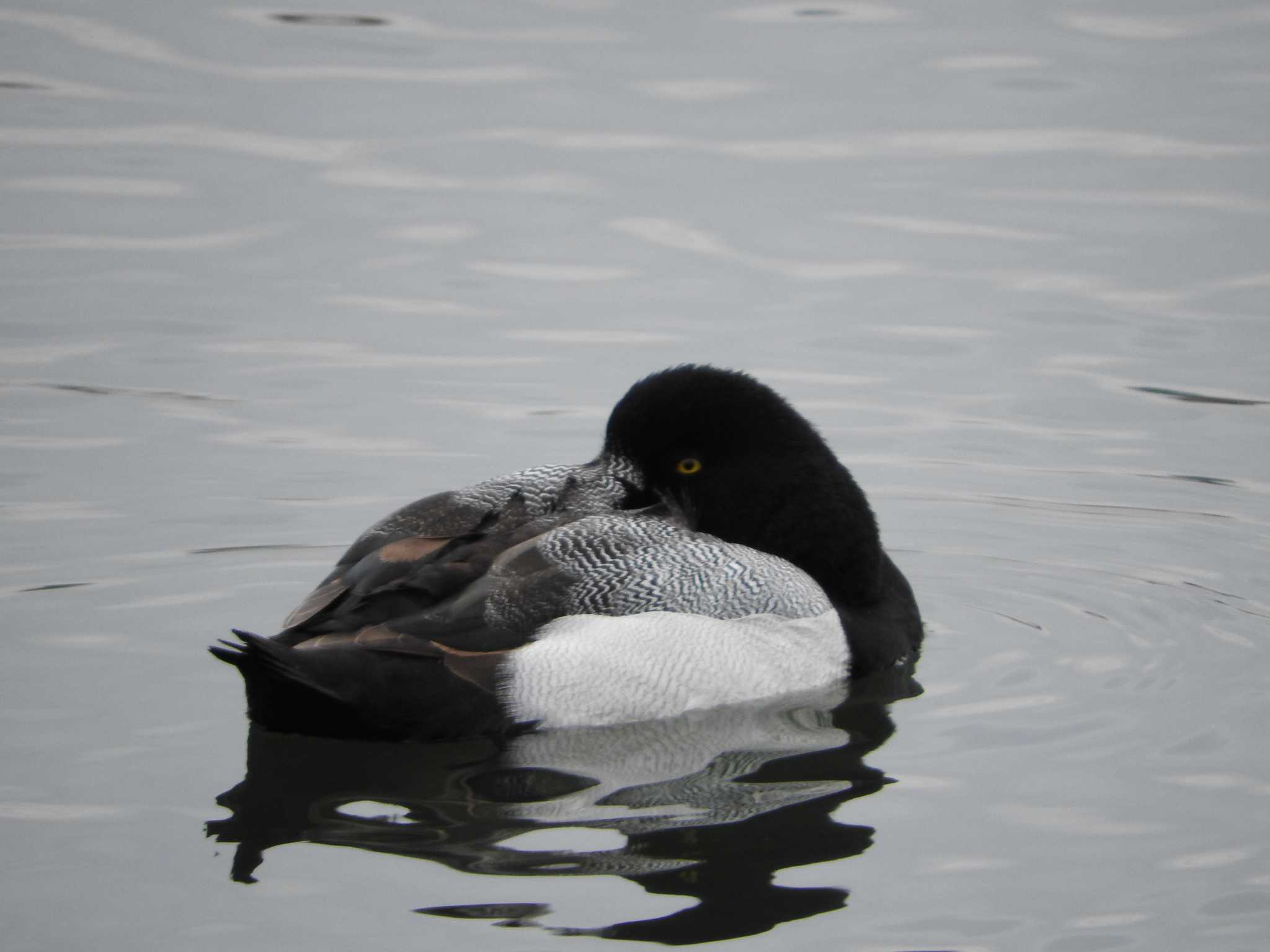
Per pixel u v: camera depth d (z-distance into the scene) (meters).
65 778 9.57
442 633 10.00
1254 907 8.45
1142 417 15.39
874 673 11.22
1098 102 21.41
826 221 19.03
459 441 14.80
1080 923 8.34
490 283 17.80
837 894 8.57
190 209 18.98
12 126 20.61
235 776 9.67
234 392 15.62
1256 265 17.92
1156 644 11.62
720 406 11.48
